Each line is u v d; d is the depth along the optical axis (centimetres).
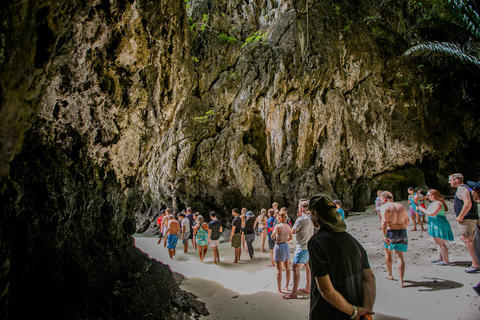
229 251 891
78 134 359
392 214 476
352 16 1278
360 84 1311
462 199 501
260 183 1236
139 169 523
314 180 1245
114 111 396
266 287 543
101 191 413
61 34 237
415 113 1396
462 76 1481
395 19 1434
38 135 307
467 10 1134
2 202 228
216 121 1234
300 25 1181
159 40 418
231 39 1216
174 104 514
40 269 282
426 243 719
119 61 370
